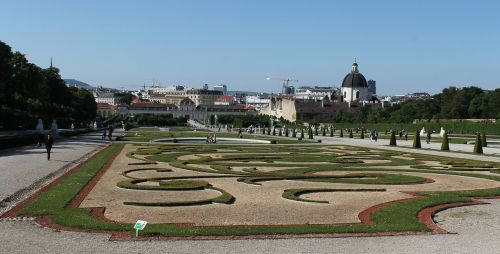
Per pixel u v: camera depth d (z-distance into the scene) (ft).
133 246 61.05
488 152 245.24
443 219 81.15
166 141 307.17
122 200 93.81
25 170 133.90
